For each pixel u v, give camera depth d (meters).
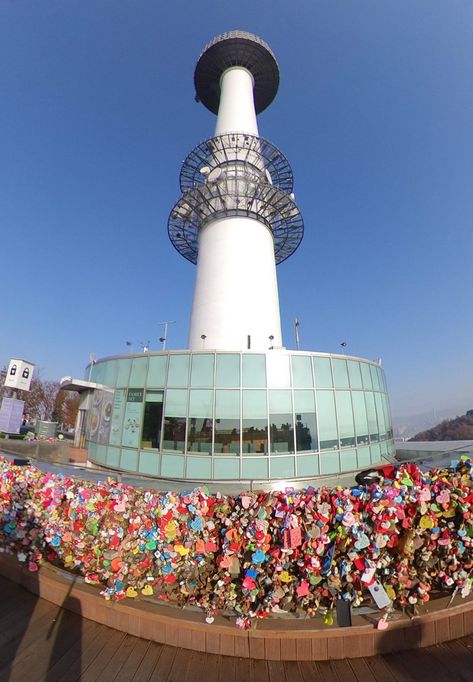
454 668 2.80
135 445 14.67
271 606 3.14
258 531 3.14
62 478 4.46
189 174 23.55
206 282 20.77
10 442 18.00
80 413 18.66
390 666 2.85
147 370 15.21
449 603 3.22
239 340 19.23
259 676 2.79
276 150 22.58
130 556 3.56
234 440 13.78
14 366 8.99
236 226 21.12
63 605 3.75
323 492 3.36
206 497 3.50
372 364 18.23
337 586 3.10
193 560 3.38
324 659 2.95
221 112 27.81
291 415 14.34
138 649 3.11
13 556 4.54
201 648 3.08
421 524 3.16
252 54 28.78
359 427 16.12
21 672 2.83
